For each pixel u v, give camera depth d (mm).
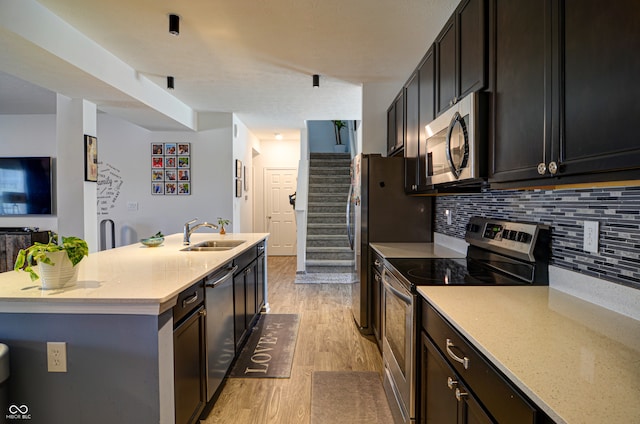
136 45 2873
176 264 2164
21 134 5562
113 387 1485
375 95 3879
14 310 1480
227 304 2438
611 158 848
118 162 5430
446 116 1814
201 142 5320
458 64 1799
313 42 2838
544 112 1107
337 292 4809
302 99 4512
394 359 1989
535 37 1156
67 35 2512
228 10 2344
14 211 5523
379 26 2578
